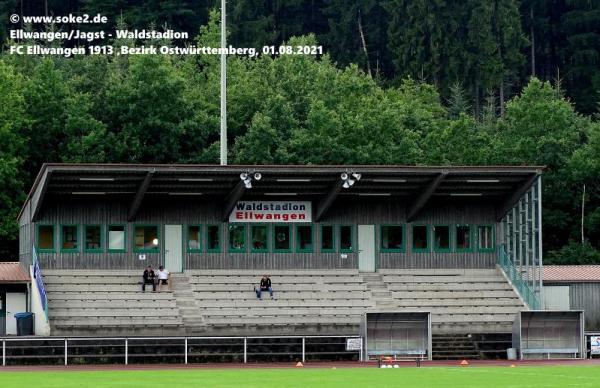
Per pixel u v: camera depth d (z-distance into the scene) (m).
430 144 136.25
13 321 85.62
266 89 142.50
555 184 134.00
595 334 77.00
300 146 127.25
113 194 84.75
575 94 193.00
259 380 54.75
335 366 68.31
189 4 197.38
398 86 190.38
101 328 80.56
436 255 88.88
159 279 84.12
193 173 80.50
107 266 85.19
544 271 92.44
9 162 119.44
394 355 74.31
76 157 125.62
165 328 81.25
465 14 193.62
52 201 84.81
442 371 61.38
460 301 85.69
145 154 129.25
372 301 85.31
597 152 133.62
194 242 86.56
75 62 154.88
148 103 130.38
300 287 85.81
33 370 65.31
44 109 128.12
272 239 87.31
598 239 136.12
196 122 133.00
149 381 54.31
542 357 75.94
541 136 137.00
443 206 89.25
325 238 87.94
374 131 131.12
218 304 83.75
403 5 196.38
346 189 86.06
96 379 56.06
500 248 89.50
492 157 135.38
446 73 191.00
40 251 84.44
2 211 119.56
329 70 149.50
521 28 199.25
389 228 88.62
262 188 85.12
